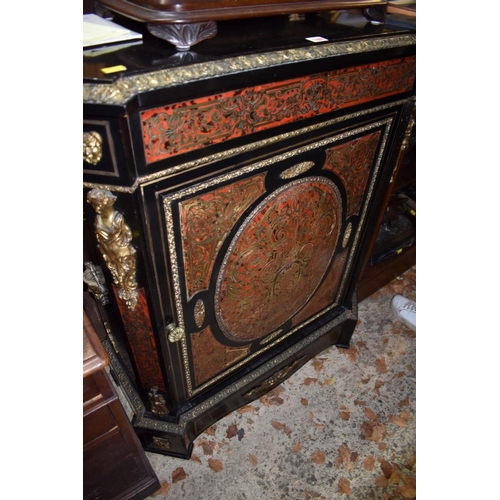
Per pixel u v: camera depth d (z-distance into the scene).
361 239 1.18
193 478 1.11
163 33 0.60
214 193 0.71
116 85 0.51
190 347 0.93
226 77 0.58
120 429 0.82
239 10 0.62
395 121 0.96
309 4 0.70
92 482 0.88
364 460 1.17
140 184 0.60
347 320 1.35
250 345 1.11
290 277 1.04
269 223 0.86
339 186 0.97
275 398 1.31
